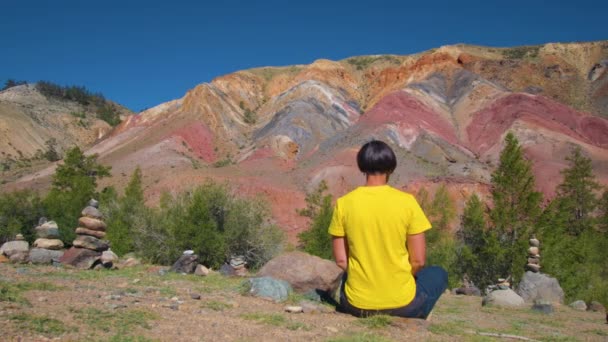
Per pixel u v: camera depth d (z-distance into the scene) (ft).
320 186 210.79
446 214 153.79
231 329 16.07
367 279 16.35
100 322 15.24
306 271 29.07
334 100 374.43
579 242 87.51
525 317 39.17
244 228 72.38
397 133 279.49
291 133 305.32
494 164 252.62
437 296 17.49
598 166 236.43
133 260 53.36
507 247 92.27
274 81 436.35
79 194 116.98
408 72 411.75
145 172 256.32
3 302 16.87
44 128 438.40
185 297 23.34
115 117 533.96
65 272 32.99
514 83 393.70
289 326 16.98
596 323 39.29
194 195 74.64
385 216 15.55
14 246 39.58
